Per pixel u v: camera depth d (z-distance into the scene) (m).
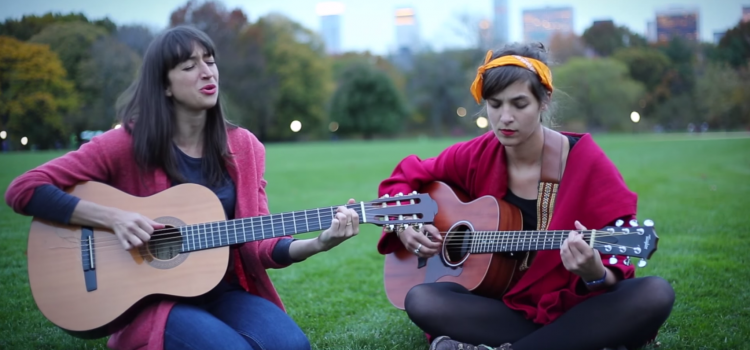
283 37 59.97
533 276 3.13
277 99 56.88
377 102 65.12
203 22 46.41
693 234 6.34
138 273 3.00
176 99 3.09
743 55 26.64
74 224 3.03
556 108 3.39
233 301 3.07
